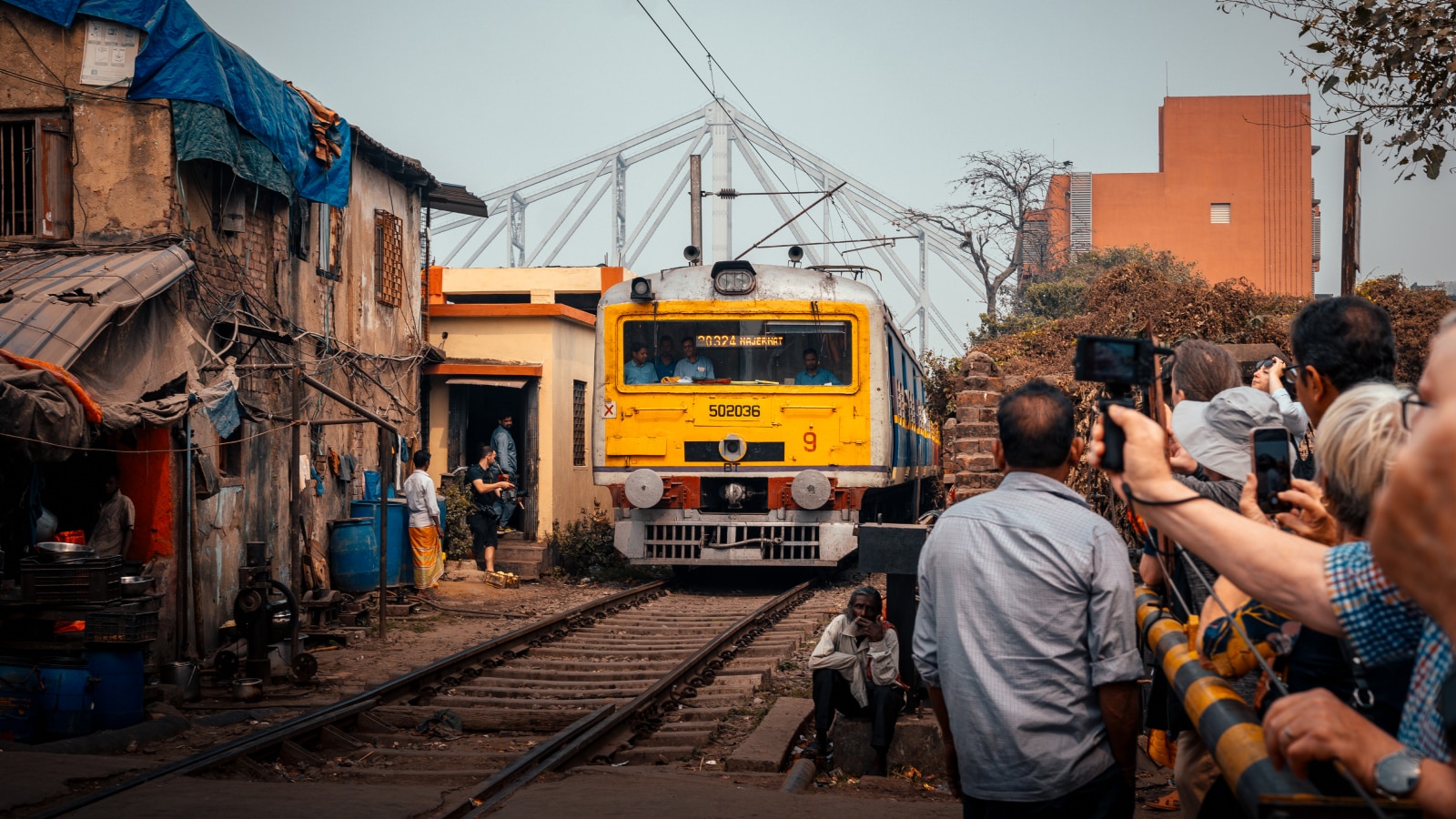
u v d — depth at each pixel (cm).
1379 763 180
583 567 1900
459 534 1761
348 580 1340
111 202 1102
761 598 1562
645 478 1475
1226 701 233
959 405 984
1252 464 271
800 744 715
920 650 341
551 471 1908
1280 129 6469
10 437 761
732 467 1498
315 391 1382
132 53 1112
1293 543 214
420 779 637
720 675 992
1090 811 315
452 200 1905
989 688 313
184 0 1115
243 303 1212
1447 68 762
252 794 553
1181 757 330
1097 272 5216
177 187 1109
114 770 605
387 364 1652
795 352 1509
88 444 844
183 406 943
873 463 1489
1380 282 1984
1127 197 6488
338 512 1445
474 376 1877
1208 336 1720
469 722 799
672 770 627
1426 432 151
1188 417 351
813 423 1495
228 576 1121
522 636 1106
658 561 1512
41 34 1116
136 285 959
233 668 890
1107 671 307
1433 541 150
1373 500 207
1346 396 219
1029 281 5766
